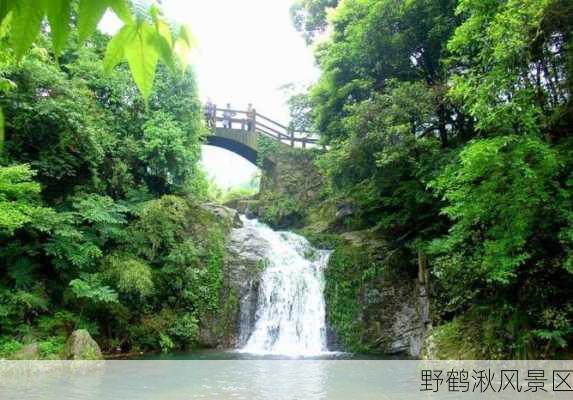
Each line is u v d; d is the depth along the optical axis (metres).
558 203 8.94
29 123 12.79
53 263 12.59
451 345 11.44
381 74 16.69
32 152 13.41
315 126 18.94
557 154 8.85
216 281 16.12
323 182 23.02
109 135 15.51
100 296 12.30
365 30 15.52
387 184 15.51
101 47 16.19
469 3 9.64
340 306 15.87
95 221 13.88
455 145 14.67
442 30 14.38
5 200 11.48
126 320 13.73
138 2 1.10
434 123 14.79
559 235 8.79
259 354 13.95
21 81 12.50
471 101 9.77
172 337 14.59
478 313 11.56
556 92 9.90
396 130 13.45
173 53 1.17
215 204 18.55
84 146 13.63
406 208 15.61
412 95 13.85
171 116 17.52
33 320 11.98
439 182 10.45
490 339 10.70
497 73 8.73
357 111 14.41
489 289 11.23
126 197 15.98
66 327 12.37
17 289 11.94
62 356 11.02
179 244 15.72
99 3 1.03
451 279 11.97
